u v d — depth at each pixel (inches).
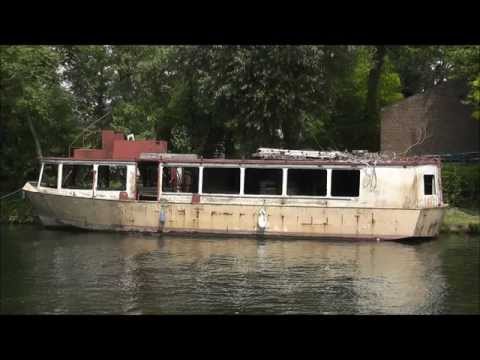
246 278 519.8
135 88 1193.4
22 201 992.9
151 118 1151.0
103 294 462.3
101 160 808.3
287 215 754.2
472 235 792.9
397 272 550.3
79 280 510.3
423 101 1237.1
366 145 1341.0
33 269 557.3
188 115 1184.8
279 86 913.5
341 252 661.3
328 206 748.0
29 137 1061.8
